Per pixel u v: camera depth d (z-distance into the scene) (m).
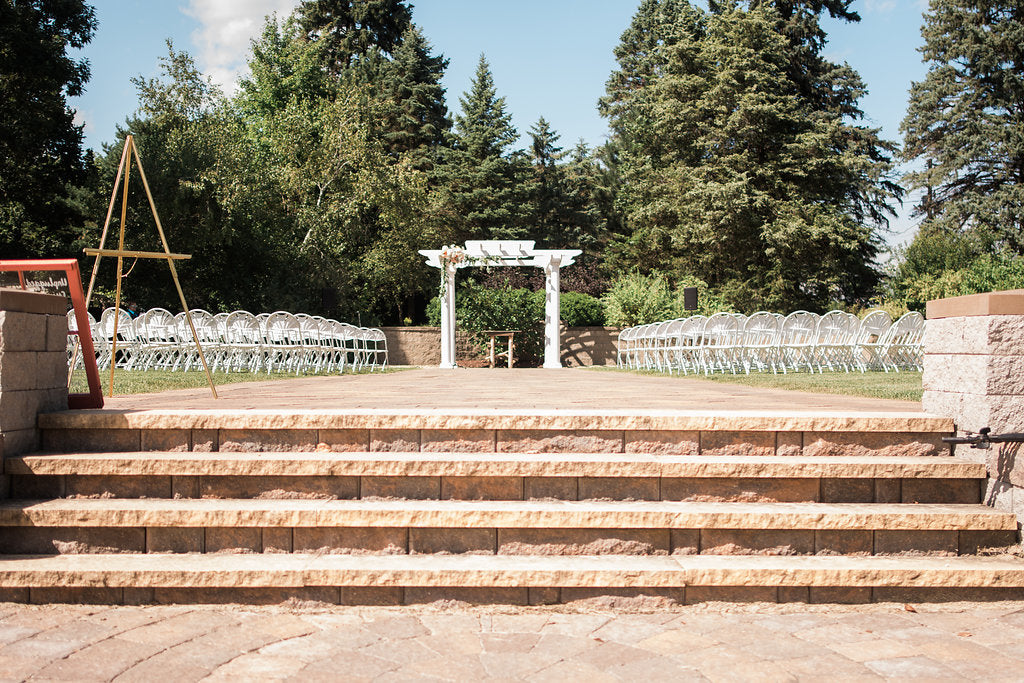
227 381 7.93
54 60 17.19
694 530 2.96
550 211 32.22
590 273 30.81
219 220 19.88
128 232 19.12
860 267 27.33
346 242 23.84
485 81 31.59
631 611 2.70
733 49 25.66
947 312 3.47
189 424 3.35
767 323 10.76
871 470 3.17
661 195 28.84
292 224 22.83
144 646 2.32
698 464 3.14
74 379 7.08
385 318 29.12
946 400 3.47
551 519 2.92
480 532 2.94
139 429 3.37
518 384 7.60
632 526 2.92
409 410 3.54
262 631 2.47
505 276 26.66
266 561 2.80
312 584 2.69
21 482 3.14
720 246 26.05
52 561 2.80
